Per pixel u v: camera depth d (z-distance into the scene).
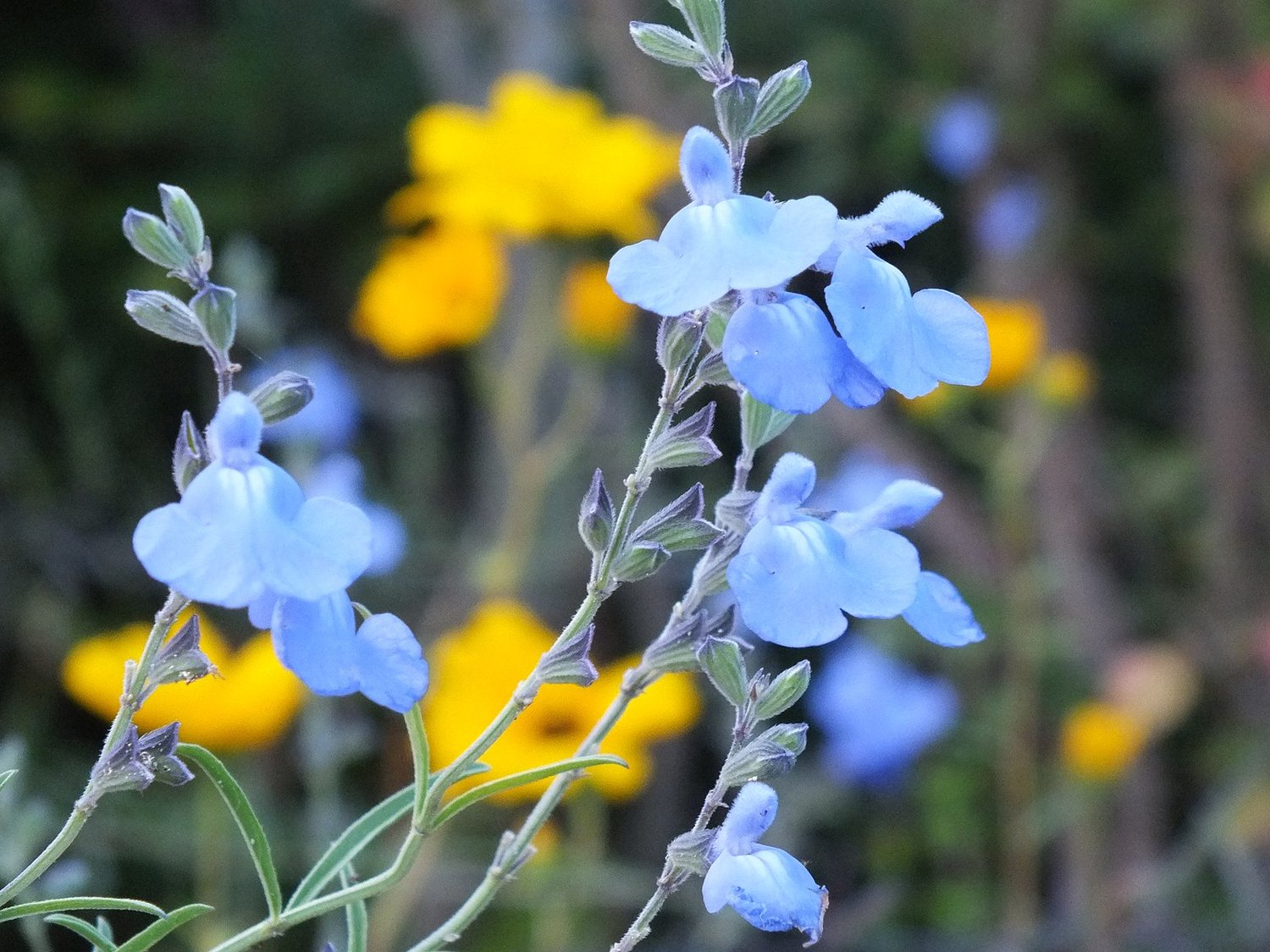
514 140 0.61
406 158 1.26
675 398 0.31
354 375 1.01
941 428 0.82
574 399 0.81
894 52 1.24
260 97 1.28
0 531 0.99
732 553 0.32
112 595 1.04
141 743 0.31
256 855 0.31
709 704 0.82
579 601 0.90
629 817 0.89
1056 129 0.97
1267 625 0.88
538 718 0.50
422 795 0.31
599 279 0.65
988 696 0.81
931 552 0.92
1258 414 1.00
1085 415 0.96
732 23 1.31
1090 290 1.22
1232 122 0.93
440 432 1.15
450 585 0.83
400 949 0.68
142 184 1.27
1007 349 0.71
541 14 0.91
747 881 0.31
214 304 0.30
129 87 1.29
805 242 0.30
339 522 0.29
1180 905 0.77
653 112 0.89
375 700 0.30
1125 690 0.81
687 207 0.30
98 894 0.69
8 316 1.15
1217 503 0.99
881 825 0.82
